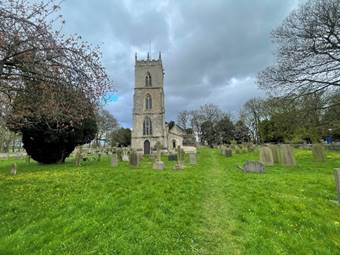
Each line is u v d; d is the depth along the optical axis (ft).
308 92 59.47
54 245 16.81
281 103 63.67
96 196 27.55
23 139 69.92
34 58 29.19
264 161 52.24
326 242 16.08
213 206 23.35
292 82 61.46
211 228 18.30
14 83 31.96
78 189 31.65
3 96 35.86
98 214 21.79
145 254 15.01
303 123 61.16
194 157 65.51
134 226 18.69
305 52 59.47
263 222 18.99
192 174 43.04
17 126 57.06
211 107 282.56
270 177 37.04
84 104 33.19
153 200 25.13
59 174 46.42
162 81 187.73
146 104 182.29
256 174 40.86
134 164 59.52
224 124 263.70
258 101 220.84
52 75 30.27
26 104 35.24
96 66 33.12
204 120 281.95
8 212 24.08
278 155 54.65
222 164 62.69
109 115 233.14
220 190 29.76
